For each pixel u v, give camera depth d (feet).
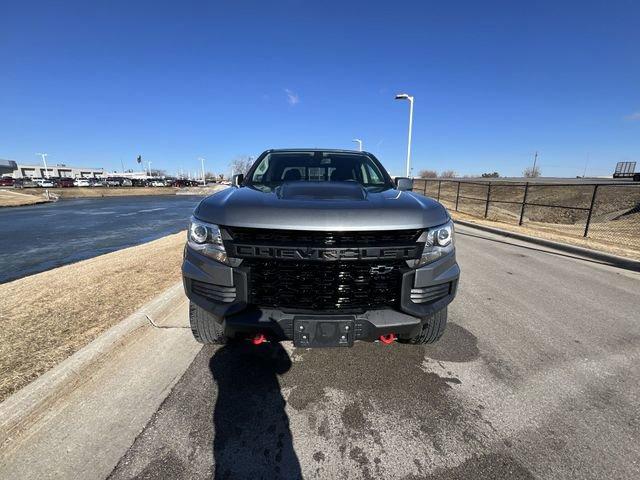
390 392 8.07
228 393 7.94
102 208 111.24
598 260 22.15
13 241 46.19
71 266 20.38
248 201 7.66
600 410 7.54
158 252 22.75
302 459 6.16
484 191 101.60
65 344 9.64
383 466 6.03
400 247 7.26
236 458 6.15
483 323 11.96
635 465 6.10
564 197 74.33
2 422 6.55
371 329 7.32
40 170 376.48
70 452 6.22
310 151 13.37
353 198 8.00
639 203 51.19
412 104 65.16
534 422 7.16
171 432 6.73
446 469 5.99
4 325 10.85
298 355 9.57
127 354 9.50
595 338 10.91
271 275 7.29
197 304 7.77
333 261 7.08
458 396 7.95
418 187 126.52
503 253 23.86
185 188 247.91
